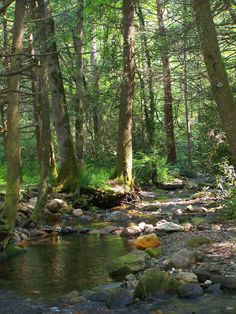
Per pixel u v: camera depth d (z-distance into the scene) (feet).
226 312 18.20
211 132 54.54
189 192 60.59
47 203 45.03
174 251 27.35
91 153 77.46
